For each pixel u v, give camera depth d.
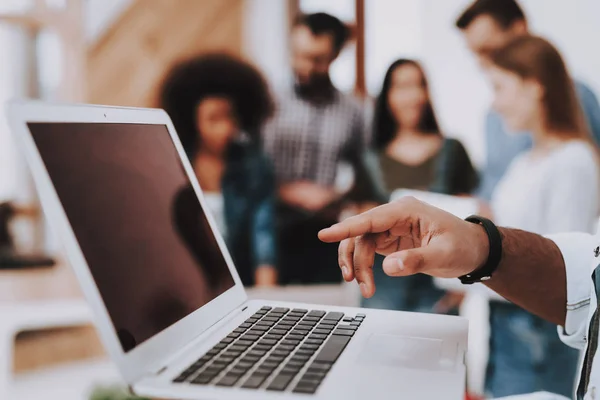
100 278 0.56
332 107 2.79
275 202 2.79
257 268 2.76
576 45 2.66
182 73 2.83
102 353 2.67
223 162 2.81
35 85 2.78
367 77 2.80
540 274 0.86
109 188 0.62
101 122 0.66
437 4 2.75
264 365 0.59
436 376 0.58
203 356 0.62
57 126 0.59
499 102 2.70
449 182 2.74
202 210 0.80
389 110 2.77
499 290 0.87
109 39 2.81
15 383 2.41
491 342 2.47
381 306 2.61
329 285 2.76
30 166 0.55
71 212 0.56
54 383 2.42
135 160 0.69
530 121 2.67
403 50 2.77
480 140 2.74
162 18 2.82
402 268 0.67
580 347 0.88
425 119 2.76
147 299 0.61
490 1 2.68
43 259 2.71
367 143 2.79
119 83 2.82
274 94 2.82
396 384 0.56
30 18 2.73
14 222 2.71
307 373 0.58
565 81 2.67
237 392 0.54
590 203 2.62
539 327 2.37
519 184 2.67
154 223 0.68
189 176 0.80
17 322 2.46
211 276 0.75
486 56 2.71
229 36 2.84
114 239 0.60
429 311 2.56
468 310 2.51
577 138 2.64
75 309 2.60
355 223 0.76
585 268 0.86
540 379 2.38
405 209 0.78
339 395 0.54
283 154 2.80
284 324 0.73
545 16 2.68
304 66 2.79
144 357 0.57
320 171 2.79
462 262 0.77
